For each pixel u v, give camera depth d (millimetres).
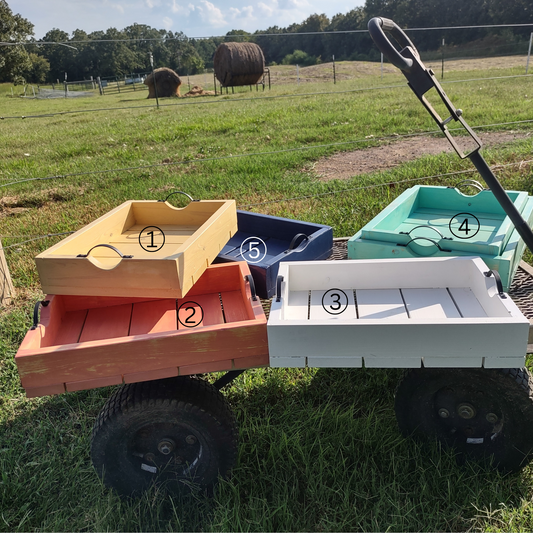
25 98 24562
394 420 2307
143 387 1882
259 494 2014
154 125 12570
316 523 1905
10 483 2121
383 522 1860
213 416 1897
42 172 7684
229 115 13273
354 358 1754
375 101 13258
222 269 2363
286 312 2016
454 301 2092
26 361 1713
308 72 29672
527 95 11586
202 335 1771
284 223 3248
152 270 1924
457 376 1885
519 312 1712
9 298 3719
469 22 43219
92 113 18359
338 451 2158
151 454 1985
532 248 1953
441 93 1821
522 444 1904
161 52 20844
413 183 5242
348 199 4945
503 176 5223
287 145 8164
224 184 6074
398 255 2547
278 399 2574
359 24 61094
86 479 2152
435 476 1995
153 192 6039
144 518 1951
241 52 22453
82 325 2188
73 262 1982
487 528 1791
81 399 2699
